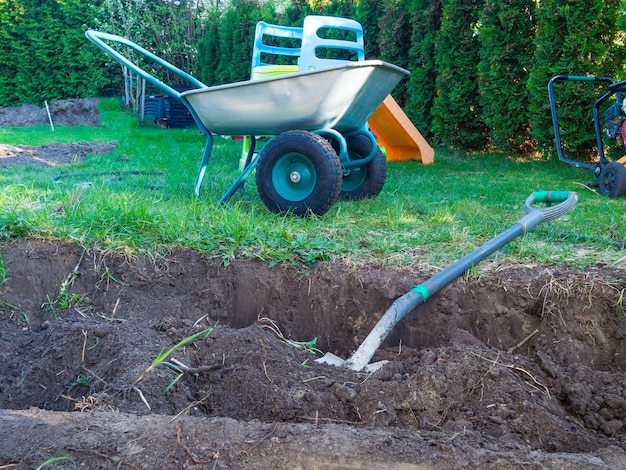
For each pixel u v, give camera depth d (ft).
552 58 25.54
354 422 7.10
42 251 10.99
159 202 14.52
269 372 8.02
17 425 6.23
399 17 33.60
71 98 60.70
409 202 16.55
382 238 11.94
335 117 14.61
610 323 9.17
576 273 9.74
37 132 44.96
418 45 32.22
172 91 15.11
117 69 61.98
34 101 60.90
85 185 17.11
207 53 52.08
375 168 16.61
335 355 10.21
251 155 16.75
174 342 8.84
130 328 9.14
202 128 15.66
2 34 58.85
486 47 28.27
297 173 14.05
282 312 10.62
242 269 10.82
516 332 9.55
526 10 27.45
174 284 10.91
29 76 60.44
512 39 27.53
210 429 6.16
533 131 26.91
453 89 30.07
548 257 10.46
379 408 7.13
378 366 8.65
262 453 5.81
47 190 15.89
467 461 5.68
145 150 31.12
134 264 10.93
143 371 7.70
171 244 11.23
